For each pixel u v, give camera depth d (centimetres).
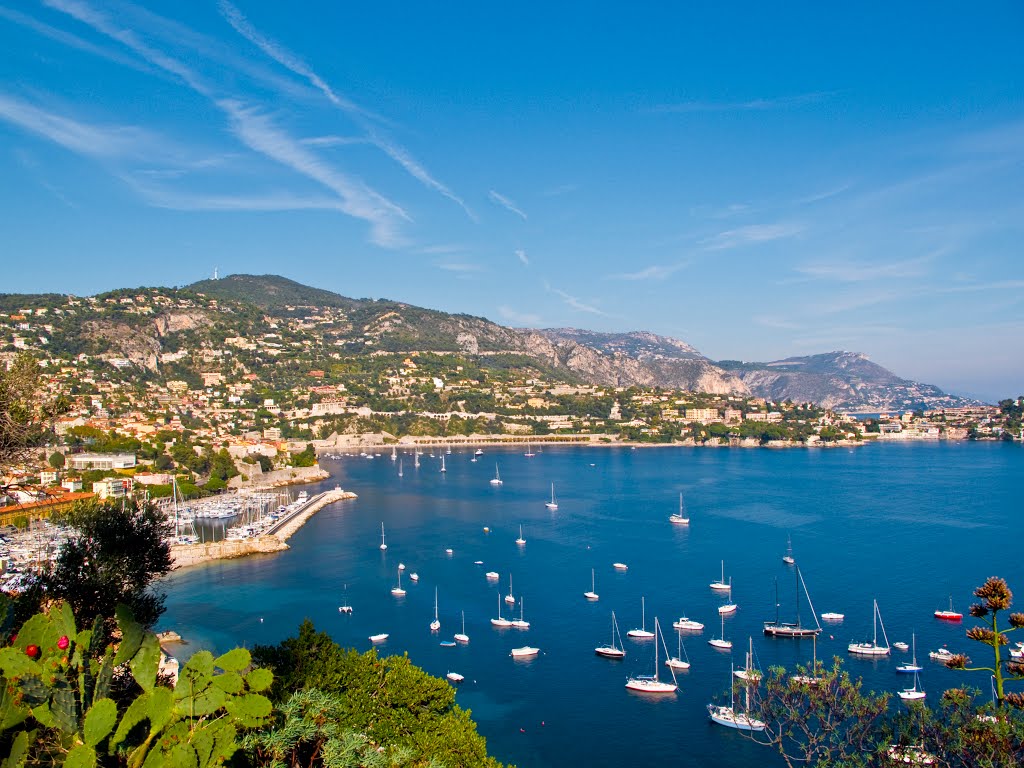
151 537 4366
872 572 13300
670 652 9638
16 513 11294
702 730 7575
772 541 16088
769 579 12962
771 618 10906
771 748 7156
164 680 2462
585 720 7825
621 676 8912
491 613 11238
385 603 11675
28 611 3173
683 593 12200
